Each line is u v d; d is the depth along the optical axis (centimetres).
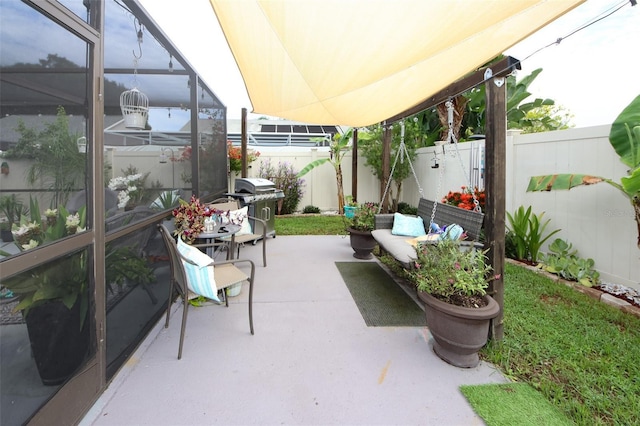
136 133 246
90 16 174
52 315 147
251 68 321
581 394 191
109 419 172
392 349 244
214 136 536
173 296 324
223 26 248
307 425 170
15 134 126
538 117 847
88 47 172
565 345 242
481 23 198
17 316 128
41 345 141
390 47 231
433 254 249
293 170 903
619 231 341
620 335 254
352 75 288
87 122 172
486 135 246
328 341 254
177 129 348
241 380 205
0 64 119
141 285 252
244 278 269
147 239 266
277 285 375
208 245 326
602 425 167
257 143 1059
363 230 480
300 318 292
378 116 448
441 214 405
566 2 174
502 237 245
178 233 316
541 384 200
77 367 165
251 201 553
